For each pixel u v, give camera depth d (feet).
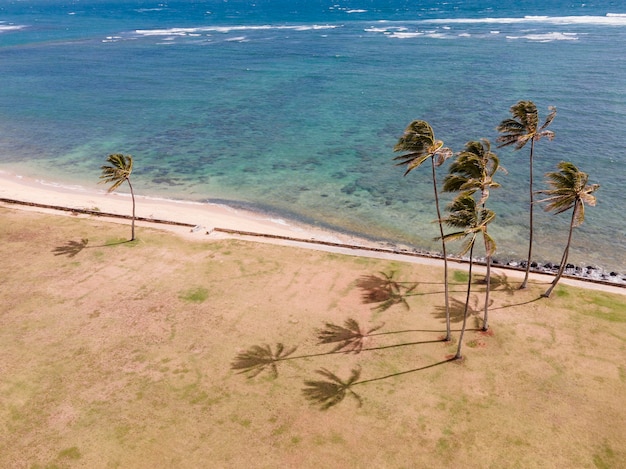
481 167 74.02
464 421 68.85
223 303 96.37
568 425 67.72
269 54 400.26
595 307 93.61
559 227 134.41
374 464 62.59
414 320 91.30
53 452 64.80
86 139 218.38
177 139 216.33
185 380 77.15
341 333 87.81
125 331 88.53
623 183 155.63
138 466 62.75
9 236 124.26
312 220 143.23
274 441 66.13
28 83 323.57
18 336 87.30
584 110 222.89
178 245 120.37
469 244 72.95
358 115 238.89
